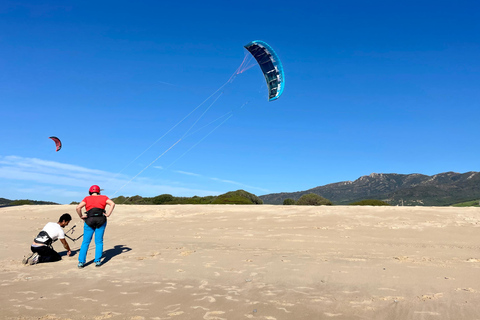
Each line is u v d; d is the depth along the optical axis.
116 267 7.59
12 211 19.39
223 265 7.42
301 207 16.95
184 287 5.92
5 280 6.68
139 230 13.45
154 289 5.86
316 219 13.76
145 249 9.62
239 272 6.82
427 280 5.99
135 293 5.66
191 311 4.76
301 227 12.57
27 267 7.84
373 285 5.79
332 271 6.70
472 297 5.05
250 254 8.48
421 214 13.75
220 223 14.12
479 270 6.61
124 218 16.45
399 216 13.57
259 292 5.54
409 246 9.39
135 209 18.69
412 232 11.27
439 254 8.27
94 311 4.86
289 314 4.57
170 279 6.48
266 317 4.48
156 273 6.95
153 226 14.23
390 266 7.01
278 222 13.63
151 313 4.72
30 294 5.73
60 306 5.09
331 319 4.38
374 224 12.54
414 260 7.57
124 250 9.61
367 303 4.94
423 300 5.00
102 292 5.78
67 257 8.96
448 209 14.65
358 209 15.42
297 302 5.03
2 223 15.81
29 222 16.02
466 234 10.79
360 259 7.72
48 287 6.16
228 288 5.81
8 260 8.62
